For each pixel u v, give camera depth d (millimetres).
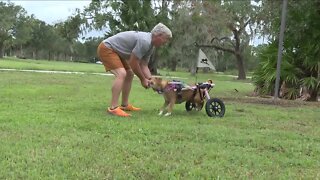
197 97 7973
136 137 5539
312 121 7953
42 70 28469
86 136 5449
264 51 15734
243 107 9953
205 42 40281
